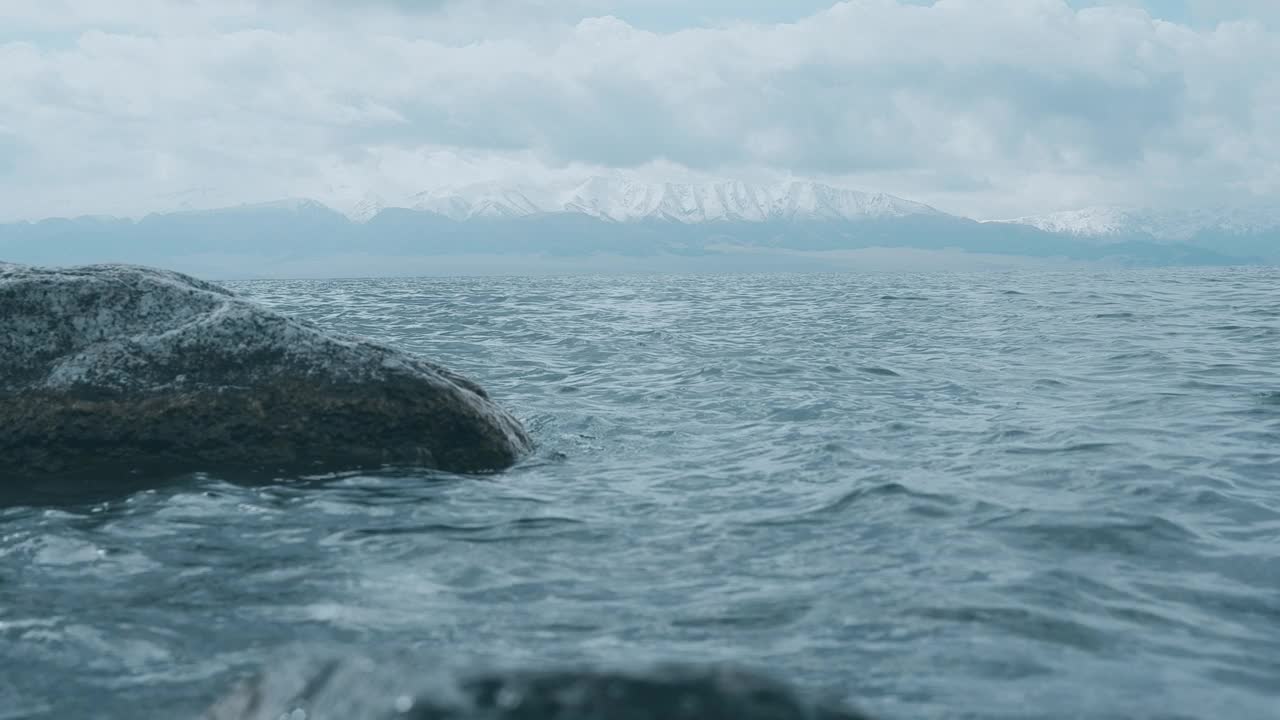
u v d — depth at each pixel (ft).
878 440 35.27
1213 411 39.70
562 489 29.25
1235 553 22.21
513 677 8.84
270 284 254.88
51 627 18.17
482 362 57.72
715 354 61.72
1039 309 96.53
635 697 8.46
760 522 25.11
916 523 24.52
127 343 32.86
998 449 33.22
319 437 32.24
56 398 31.65
